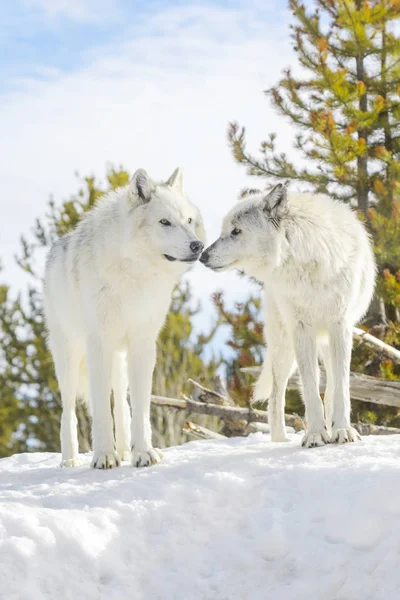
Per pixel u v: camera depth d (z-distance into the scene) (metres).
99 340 11.06
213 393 17.78
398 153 25.23
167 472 10.19
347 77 25.58
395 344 22.97
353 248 11.27
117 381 12.27
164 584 8.19
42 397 35.19
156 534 8.73
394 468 8.98
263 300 12.65
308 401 11.02
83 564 8.12
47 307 12.83
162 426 28.27
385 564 7.81
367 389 15.38
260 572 8.23
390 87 25.08
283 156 25.27
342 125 24.97
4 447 34.84
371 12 24.22
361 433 16.38
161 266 10.80
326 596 7.84
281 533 8.47
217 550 8.55
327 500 8.73
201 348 31.44
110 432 11.09
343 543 8.24
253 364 23.67
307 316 11.17
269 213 11.10
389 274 22.27
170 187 11.25
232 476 9.54
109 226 10.95
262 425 17.36
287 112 25.06
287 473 9.45
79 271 11.22
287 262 11.03
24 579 7.76
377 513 8.31
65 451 12.38
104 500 9.14
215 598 8.05
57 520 8.41
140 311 10.99
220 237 11.44
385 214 23.53
